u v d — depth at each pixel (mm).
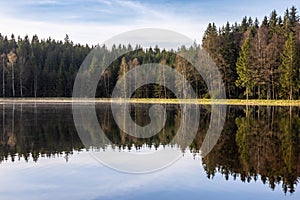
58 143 17062
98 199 8883
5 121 26828
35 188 9781
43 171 11578
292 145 16469
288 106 43969
